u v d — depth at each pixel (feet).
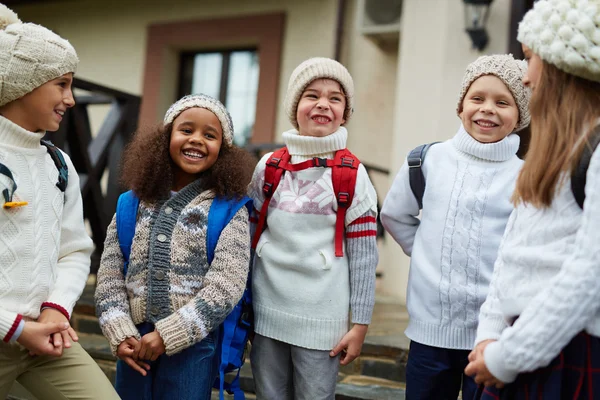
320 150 6.02
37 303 5.05
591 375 3.69
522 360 3.62
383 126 16.69
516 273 4.02
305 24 17.85
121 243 5.82
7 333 4.66
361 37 17.15
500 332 4.13
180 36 19.24
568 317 3.49
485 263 5.54
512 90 5.66
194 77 19.81
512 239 4.18
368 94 16.96
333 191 5.86
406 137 14.32
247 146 15.14
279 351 5.96
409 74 14.40
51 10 21.39
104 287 5.66
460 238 5.60
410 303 5.90
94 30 20.70
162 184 5.81
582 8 3.69
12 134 4.96
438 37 14.02
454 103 13.64
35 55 4.86
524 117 5.81
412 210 6.25
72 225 5.53
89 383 5.13
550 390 3.75
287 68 17.99
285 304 5.81
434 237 5.74
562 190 3.80
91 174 12.17
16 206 4.84
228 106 19.26
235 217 5.71
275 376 5.94
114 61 20.29
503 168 5.74
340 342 5.79
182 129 5.84
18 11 21.68
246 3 18.66
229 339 5.72
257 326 5.96
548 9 3.87
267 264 5.94
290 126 17.79
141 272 5.58
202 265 5.59
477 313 5.50
